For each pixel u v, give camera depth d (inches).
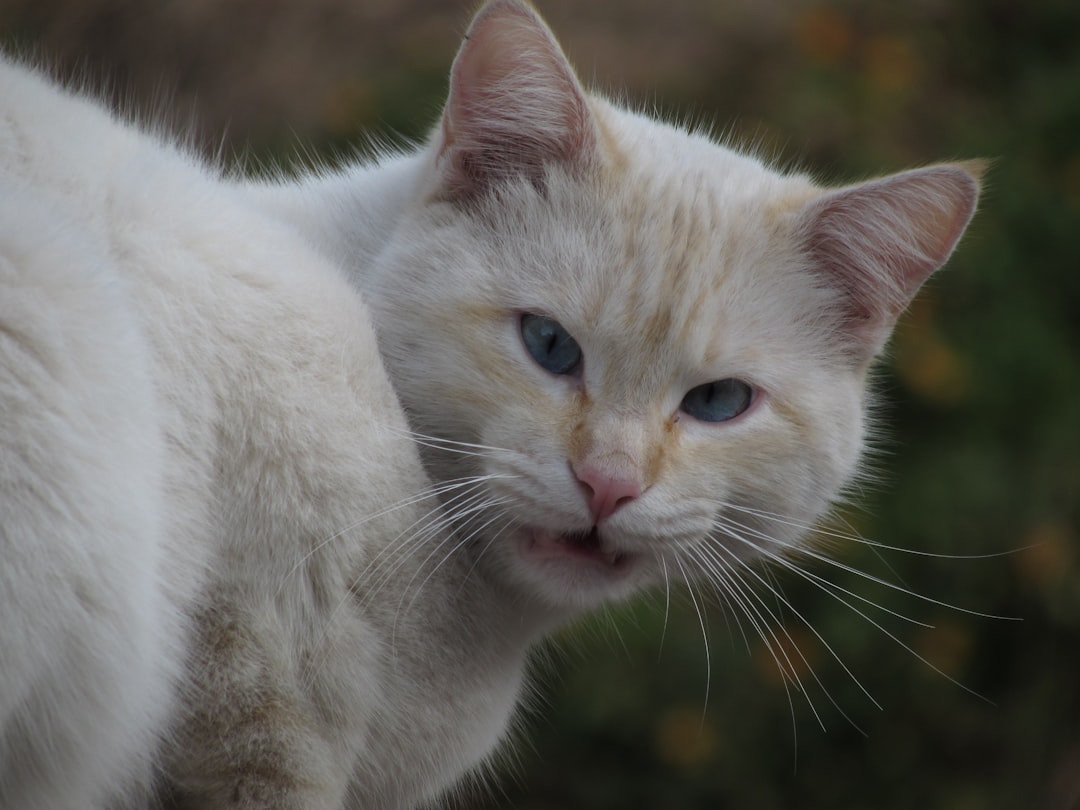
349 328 125.5
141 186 120.3
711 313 133.9
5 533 96.4
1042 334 287.9
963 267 288.5
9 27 332.5
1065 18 349.4
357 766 130.6
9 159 117.3
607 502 128.2
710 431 135.9
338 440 119.5
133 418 105.0
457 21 333.1
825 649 269.4
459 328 133.2
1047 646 285.6
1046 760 284.2
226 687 117.2
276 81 324.5
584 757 278.2
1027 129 320.8
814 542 196.9
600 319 131.2
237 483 117.2
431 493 129.0
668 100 310.2
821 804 278.1
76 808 111.3
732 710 272.7
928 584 277.1
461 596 133.0
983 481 276.4
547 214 135.7
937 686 277.3
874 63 311.0
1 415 97.3
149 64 330.6
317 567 118.6
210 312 117.2
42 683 101.7
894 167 291.9
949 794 279.9
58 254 102.7
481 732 141.3
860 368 147.8
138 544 104.4
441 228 137.3
